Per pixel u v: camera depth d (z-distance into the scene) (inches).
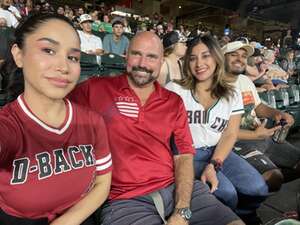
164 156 59.1
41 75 37.5
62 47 38.0
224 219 54.2
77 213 42.5
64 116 41.9
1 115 38.1
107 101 57.9
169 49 108.6
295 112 172.2
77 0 528.1
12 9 225.3
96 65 167.6
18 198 37.6
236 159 81.4
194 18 754.8
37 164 38.5
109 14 445.4
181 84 77.2
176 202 54.8
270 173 82.4
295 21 403.2
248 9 370.9
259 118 109.0
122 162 55.6
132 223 50.5
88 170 42.8
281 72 233.5
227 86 77.3
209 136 76.7
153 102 59.5
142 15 598.2
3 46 97.6
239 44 94.2
